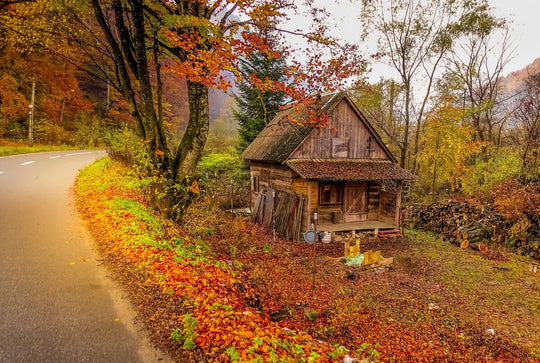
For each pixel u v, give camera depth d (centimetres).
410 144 2969
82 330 418
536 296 967
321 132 1631
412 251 1430
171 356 383
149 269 607
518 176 1984
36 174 1440
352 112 1706
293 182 1623
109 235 762
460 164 2358
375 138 1766
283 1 839
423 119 2847
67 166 1748
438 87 2602
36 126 2962
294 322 706
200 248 905
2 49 2502
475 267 1230
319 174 1469
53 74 2992
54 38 1009
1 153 2117
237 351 393
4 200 979
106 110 3866
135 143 1631
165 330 431
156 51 984
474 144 2336
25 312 443
